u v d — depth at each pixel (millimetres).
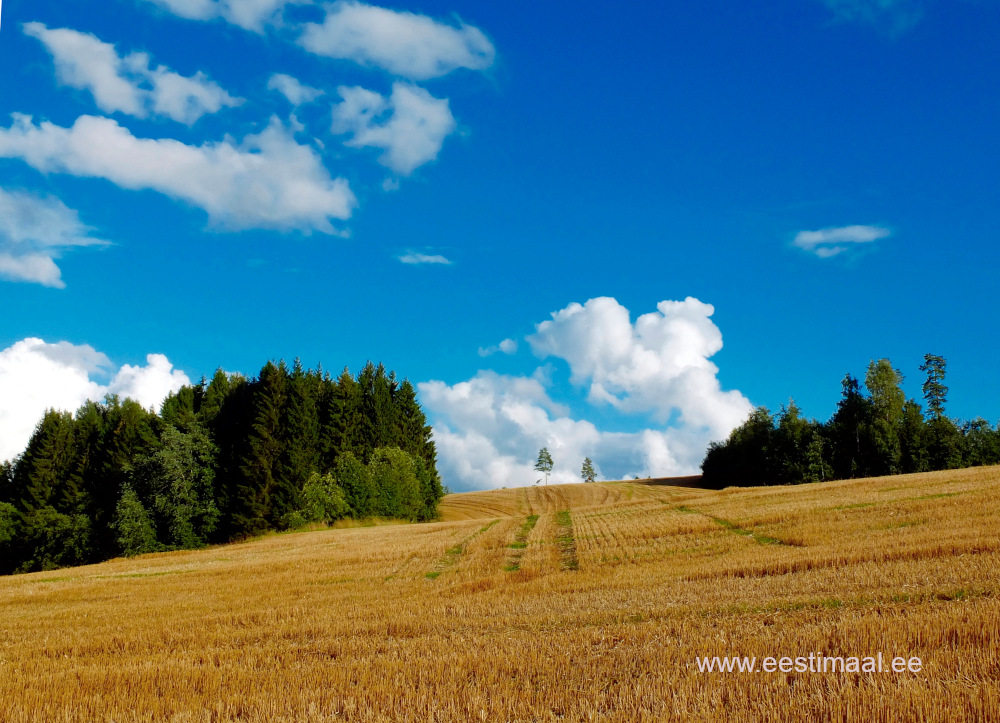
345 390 84000
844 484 52250
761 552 25062
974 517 26875
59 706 10617
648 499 60188
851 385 100875
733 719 7992
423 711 9359
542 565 28250
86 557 62531
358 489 74250
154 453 62688
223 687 11102
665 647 11578
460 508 100938
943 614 11148
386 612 18375
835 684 8625
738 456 108875
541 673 10719
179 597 25000
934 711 7426
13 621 21422
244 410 76750
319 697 10203
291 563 34281
